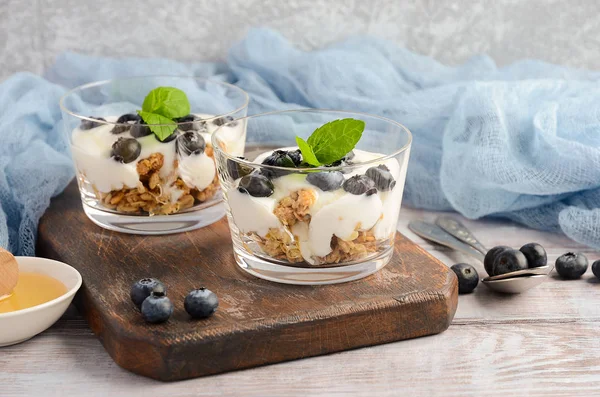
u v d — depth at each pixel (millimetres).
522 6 896
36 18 884
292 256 646
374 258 658
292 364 624
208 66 896
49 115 826
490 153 775
